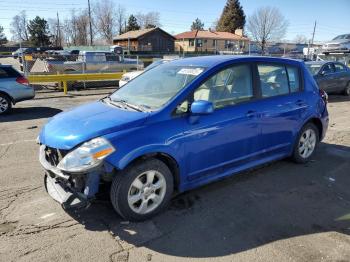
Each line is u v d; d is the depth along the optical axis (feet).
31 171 16.84
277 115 15.61
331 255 10.29
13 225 11.77
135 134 11.39
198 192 14.42
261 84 15.29
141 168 11.57
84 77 51.83
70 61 61.26
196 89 12.96
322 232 11.53
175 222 12.07
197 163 13.01
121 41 228.02
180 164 12.46
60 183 11.87
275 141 15.96
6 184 15.16
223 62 14.12
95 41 295.07
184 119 12.45
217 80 13.69
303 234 11.41
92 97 45.98
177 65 15.01
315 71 42.45
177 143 12.17
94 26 291.99
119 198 11.41
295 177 16.20
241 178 15.96
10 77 32.99
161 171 12.05
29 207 13.01
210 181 13.74
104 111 12.89
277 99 15.84
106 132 11.20
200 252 10.44
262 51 140.26
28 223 11.89
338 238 11.18
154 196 12.15
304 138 17.74
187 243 10.87
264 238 11.18
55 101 42.04
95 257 10.14
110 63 63.41
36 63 60.54
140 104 13.17
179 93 12.66
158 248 10.62
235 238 11.17
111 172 11.19
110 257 10.16
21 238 11.02
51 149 12.03
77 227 11.69
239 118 14.01
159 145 11.68
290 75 16.94
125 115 12.13
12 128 26.58
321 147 21.16
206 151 13.12
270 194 14.37
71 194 11.40
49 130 12.26
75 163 10.84
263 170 16.98
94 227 11.69
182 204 13.34
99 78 53.62
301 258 10.15
